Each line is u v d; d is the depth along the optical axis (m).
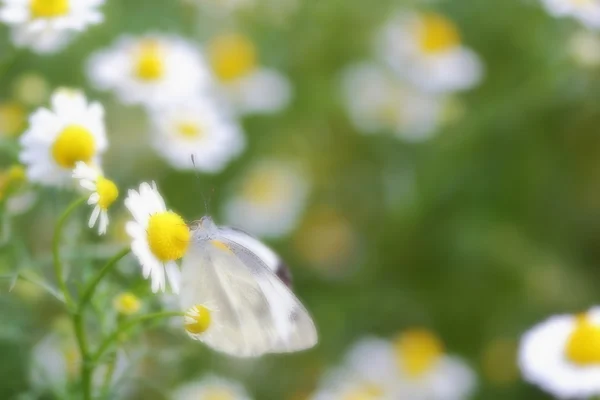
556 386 0.51
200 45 0.63
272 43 0.68
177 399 0.54
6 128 0.55
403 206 0.63
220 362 0.57
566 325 0.52
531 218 0.64
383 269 0.63
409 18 0.69
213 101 0.62
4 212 0.47
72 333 0.49
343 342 0.61
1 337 0.49
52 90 0.57
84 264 0.48
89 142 0.47
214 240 0.46
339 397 0.57
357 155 0.67
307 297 0.62
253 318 0.46
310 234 0.65
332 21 0.68
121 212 0.53
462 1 0.69
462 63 0.68
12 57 0.51
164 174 0.60
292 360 0.60
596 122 0.65
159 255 0.44
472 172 0.64
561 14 0.60
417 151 0.66
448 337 0.62
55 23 0.49
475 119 0.64
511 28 0.68
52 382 0.48
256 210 0.62
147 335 0.52
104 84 0.57
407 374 0.59
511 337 0.62
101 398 0.46
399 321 0.62
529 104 0.63
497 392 0.61
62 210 0.49
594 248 0.64
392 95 0.67
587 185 0.65
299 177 0.64
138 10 0.62
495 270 0.62
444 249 0.63
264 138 0.65
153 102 0.57
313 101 0.66
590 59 0.62
